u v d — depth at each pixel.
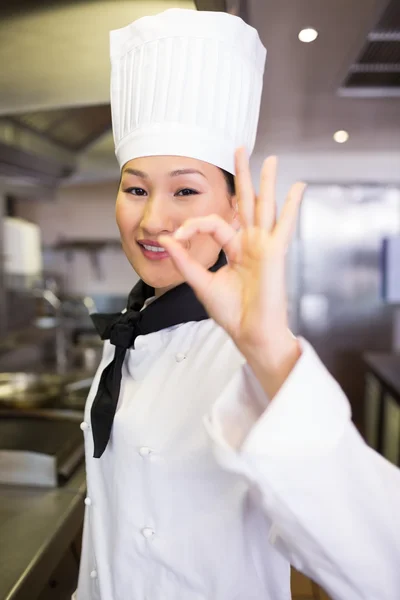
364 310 4.12
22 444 1.29
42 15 0.92
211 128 0.60
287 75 1.78
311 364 0.45
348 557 0.45
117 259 3.96
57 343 3.05
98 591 0.76
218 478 0.59
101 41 1.02
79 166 2.37
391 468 0.50
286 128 2.76
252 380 0.50
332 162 3.93
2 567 0.88
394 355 3.28
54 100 1.39
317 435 0.44
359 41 1.41
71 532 1.09
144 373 0.70
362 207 4.02
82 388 2.15
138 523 0.65
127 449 0.66
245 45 0.63
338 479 0.45
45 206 3.93
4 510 1.08
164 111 0.59
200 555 0.61
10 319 2.95
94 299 4.00
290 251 4.10
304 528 0.45
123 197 0.63
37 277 3.34
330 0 1.14
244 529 0.60
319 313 4.15
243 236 0.46
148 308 0.70
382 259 4.04
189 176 0.58
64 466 1.22
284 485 0.43
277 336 0.45
